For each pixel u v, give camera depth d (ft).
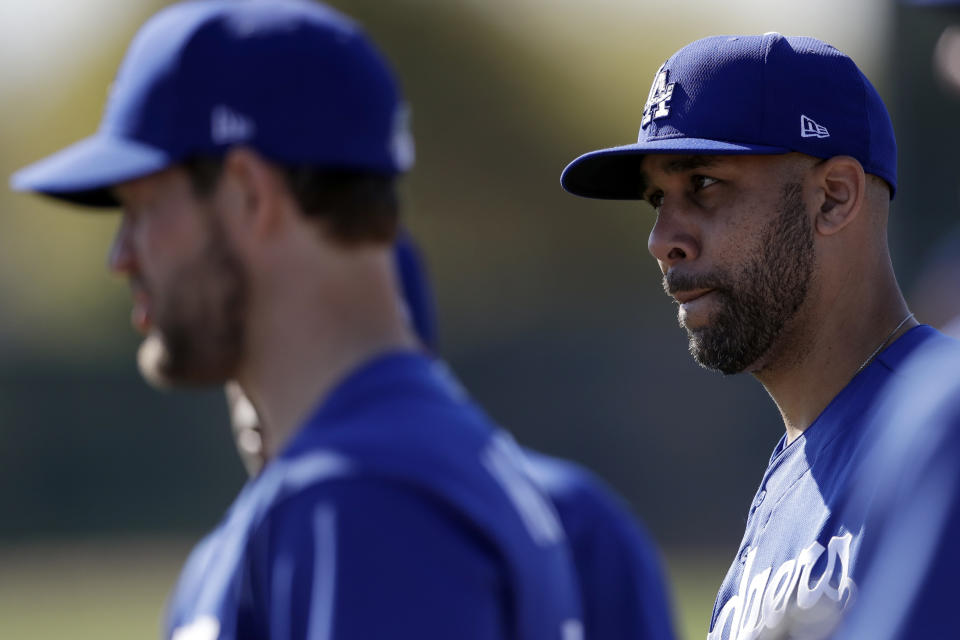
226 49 19.44
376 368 19.75
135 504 205.98
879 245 28.58
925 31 127.03
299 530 17.93
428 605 17.62
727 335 28.35
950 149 126.11
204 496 205.87
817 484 26.66
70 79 305.12
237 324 19.76
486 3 298.97
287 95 19.26
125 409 207.31
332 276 19.74
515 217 300.40
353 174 19.65
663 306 228.02
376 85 19.93
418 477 18.34
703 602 130.93
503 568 18.86
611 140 308.60
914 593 21.91
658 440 201.46
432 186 296.30
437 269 288.71
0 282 292.40
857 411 26.86
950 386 23.61
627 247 293.64
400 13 295.69
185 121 19.45
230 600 18.47
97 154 19.86
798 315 28.07
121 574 168.55
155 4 301.02
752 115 28.07
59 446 206.80
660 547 176.65
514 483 20.33
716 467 197.98
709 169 28.27
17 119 305.12
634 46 306.14
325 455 18.44
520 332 264.72
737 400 198.49
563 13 303.27
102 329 278.26
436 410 19.77
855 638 22.41
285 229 19.54
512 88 301.84
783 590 25.99
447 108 298.15
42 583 164.66
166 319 19.84
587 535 26.86
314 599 17.53
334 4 292.40
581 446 204.95
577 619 21.20
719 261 28.22
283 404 19.88
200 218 19.63
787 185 28.02
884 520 24.03
